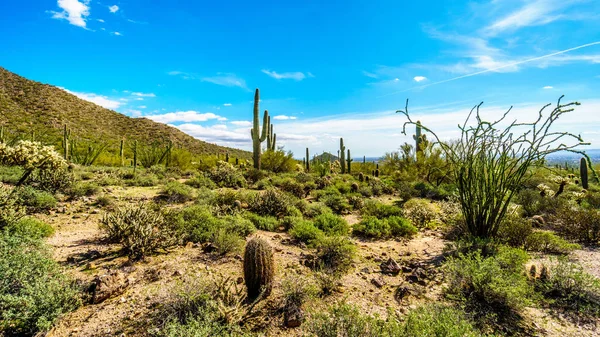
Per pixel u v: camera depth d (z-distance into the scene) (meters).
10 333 3.20
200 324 3.23
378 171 24.84
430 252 6.64
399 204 12.88
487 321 3.84
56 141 29.16
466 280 4.50
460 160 6.80
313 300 4.17
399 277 5.23
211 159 26.44
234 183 15.81
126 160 28.58
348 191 15.41
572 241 7.51
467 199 6.87
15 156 6.50
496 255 5.37
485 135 6.43
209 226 6.87
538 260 5.93
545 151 5.80
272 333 3.49
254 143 20.73
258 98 20.41
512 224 6.86
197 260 5.48
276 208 9.76
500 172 6.36
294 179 17.09
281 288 4.47
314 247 6.54
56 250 5.66
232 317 3.47
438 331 2.89
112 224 6.03
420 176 19.06
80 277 4.55
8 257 3.68
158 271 4.88
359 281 5.00
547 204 10.56
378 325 3.10
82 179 14.52
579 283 4.43
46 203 8.53
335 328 3.16
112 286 4.16
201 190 12.15
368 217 9.04
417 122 6.91
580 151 5.39
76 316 3.64
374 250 6.76
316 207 10.62
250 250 4.24
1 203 5.96
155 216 6.35
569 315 4.02
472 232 6.78
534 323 3.83
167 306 3.66
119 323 3.53
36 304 3.38
